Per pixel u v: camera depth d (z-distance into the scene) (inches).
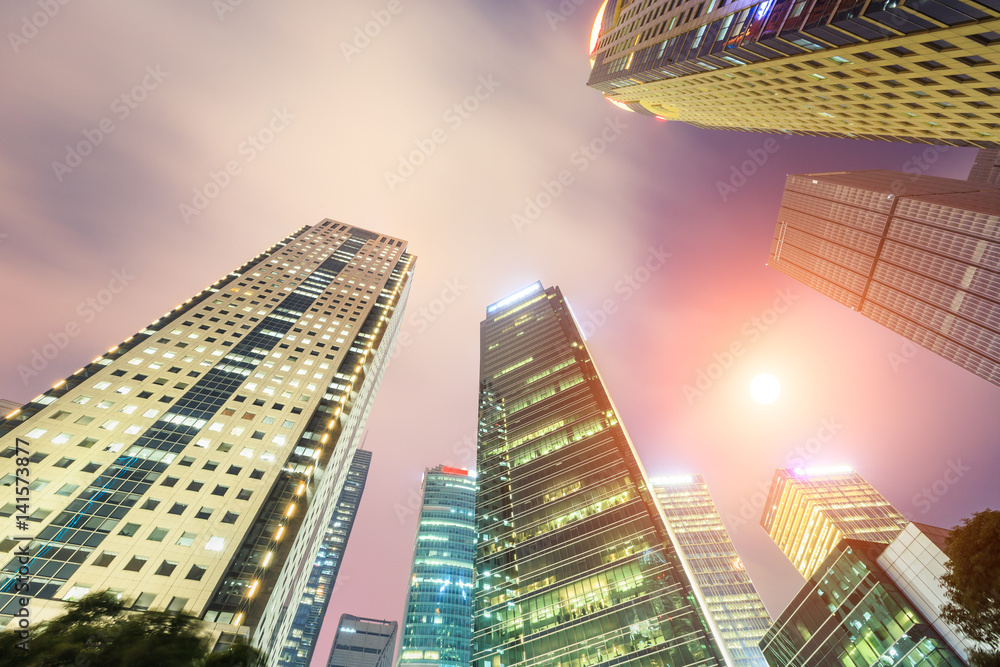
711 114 3690.9
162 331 3144.7
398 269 5659.5
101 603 932.0
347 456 3843.5
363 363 3612.2
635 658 2450.8
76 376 2522.1
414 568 7170.3
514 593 3139.8
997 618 830.5
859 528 7135.8
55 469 1988.2
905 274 7052.2
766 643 2632.9
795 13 1863.9
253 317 3700.8
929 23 1513.3
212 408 2650.1
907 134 2490.2
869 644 2030.0
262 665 999.6
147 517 1952.5
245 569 1966.0
